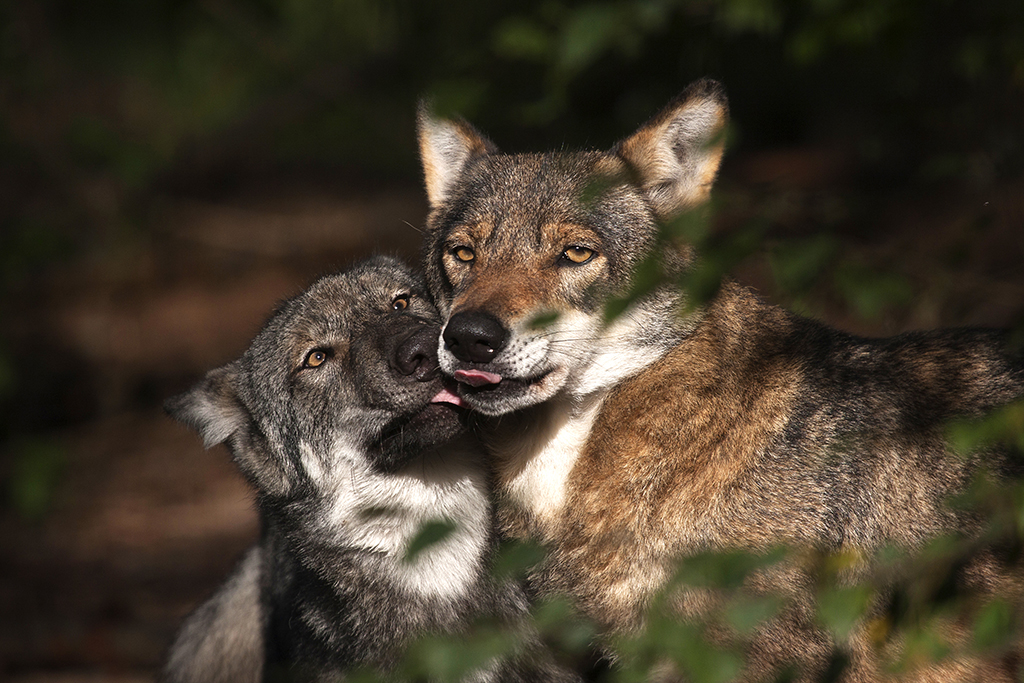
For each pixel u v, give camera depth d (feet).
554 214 27.22
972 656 24.54
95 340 79.41
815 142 81.61
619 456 26.66
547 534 27.55
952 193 59.06
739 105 81.82
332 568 29.91
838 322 48.11
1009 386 26.71
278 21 89.51
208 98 108.99
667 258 26.86
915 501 25.70
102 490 59.26
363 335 29.53
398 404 28.27
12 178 76.33
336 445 29.94
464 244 28.55
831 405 26.35
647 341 26.78
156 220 86.28
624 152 29.07
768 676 24.63
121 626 45.80
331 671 29.60
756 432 26.08
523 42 37.88
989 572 24.85
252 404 32.27
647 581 26.07
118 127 90.43
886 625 19.99
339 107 103.14
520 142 56.29
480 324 25.22
